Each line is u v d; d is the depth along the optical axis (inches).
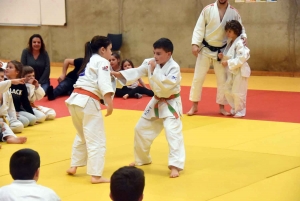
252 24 486.9
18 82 229.8
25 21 602.5
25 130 279.7
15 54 619.5
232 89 308.2
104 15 559.2
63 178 195.0
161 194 175.3
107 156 225.3
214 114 320.5
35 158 124.3
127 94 379.2
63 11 577.6
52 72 539.8
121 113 323.9
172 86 194.1
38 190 118.7
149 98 381.1
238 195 173.6
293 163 212.2
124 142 249.9
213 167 207.5
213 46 309.4
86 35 573.0
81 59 390.0
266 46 485.7
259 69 493.4
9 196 116.6
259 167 206.7
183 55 527.2
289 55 477.4
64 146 244.1
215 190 179.2
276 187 181.8
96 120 188.2
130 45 551.2
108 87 185.3
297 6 466.6
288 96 379.6
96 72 189.9
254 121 296.8
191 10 514.3
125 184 101.9
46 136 265.1
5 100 261.0
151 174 198.5
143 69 199.9
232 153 228.2
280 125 285.4
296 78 469.4
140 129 204.5
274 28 479.2
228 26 300.4
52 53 596.1
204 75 313.1
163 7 527.5
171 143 195.3
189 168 206.4
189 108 342.0
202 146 240.8
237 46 300.0
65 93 393.7
